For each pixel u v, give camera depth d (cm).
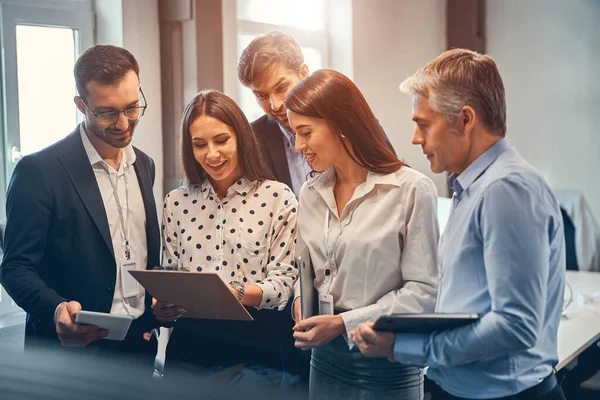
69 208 214
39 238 211
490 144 148
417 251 180
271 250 215
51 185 213
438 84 145
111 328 190
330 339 180
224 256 212
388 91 490
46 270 219
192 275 180
